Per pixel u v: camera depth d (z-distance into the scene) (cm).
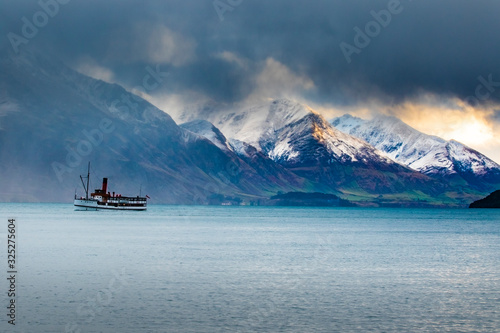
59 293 5934
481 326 4888
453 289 6406
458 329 4803
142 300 5669
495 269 8019
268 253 9844
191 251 9988
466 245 11912
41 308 5309
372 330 4756
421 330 4769
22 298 5691
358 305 5572
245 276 7156
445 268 8088
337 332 4697
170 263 8275
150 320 4962
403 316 5181
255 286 6475
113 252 9644
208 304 5538
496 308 5484
